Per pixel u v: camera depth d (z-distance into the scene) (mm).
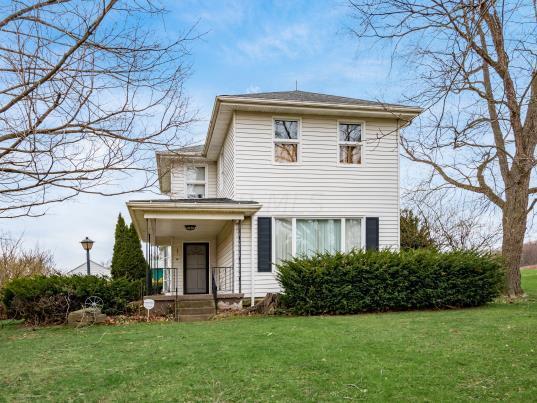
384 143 14664
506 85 6688
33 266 18828
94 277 12523
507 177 13500
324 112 14117
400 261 11852
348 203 14281
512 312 10430
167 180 17141
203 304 12305
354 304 11391
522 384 5191
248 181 13688
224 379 5625
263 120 13984
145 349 7359
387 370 5832
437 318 9852
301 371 5883
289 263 11773
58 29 4367
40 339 8961
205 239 18406
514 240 13766
